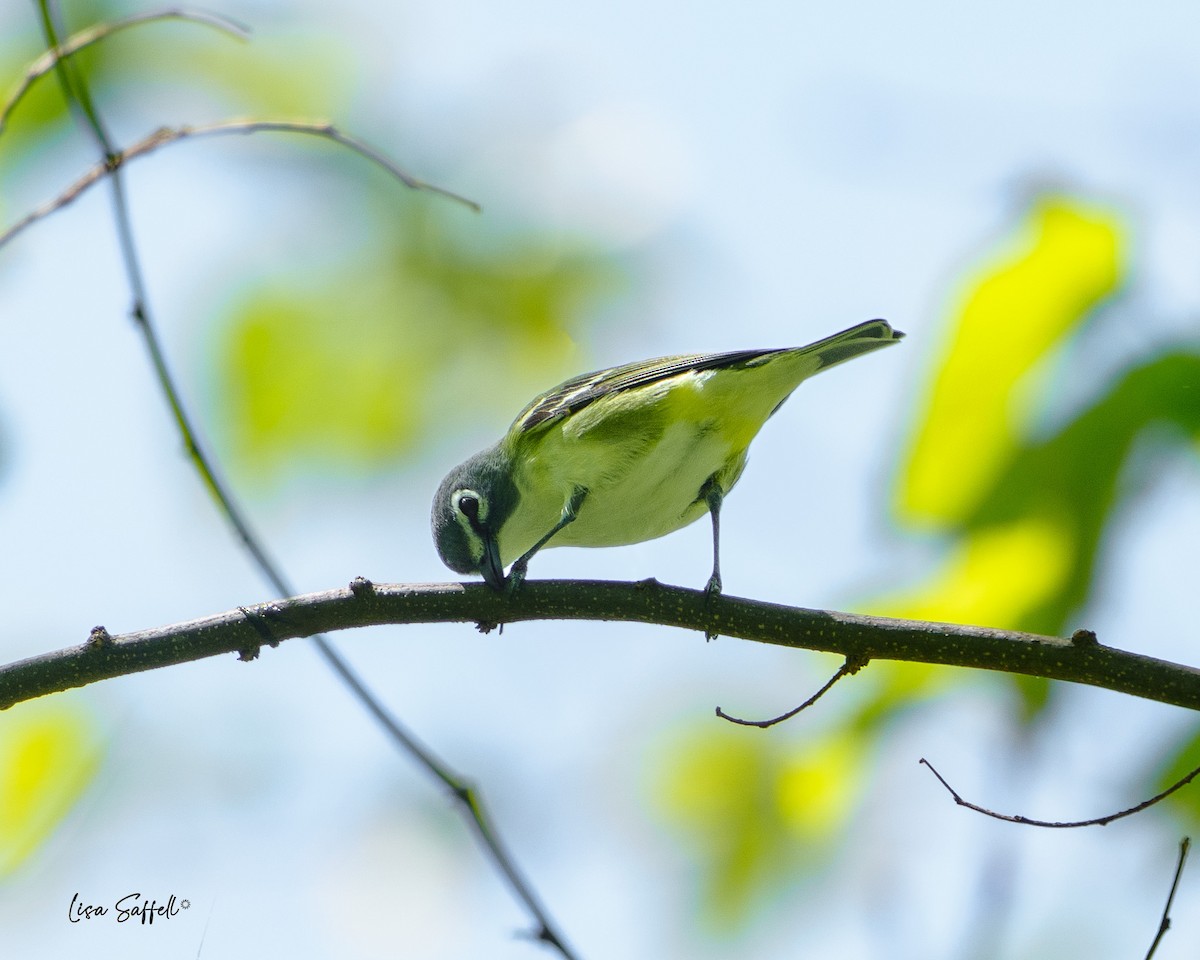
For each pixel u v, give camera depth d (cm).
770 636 862
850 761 935
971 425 829
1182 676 770
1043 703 877
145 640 854
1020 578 827
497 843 777
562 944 757
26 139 1041
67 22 1064
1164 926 725
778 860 991
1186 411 794
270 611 870
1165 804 852
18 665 841
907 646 817
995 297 818
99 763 962
